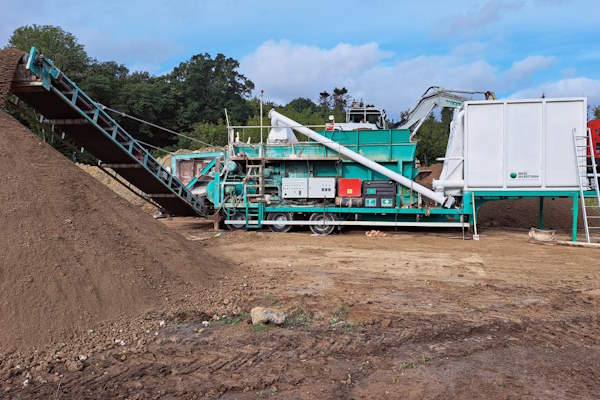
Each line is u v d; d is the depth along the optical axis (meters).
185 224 17.98
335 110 73.81
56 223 5.79
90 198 6.79
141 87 62.16
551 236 12.30
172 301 6.05
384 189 14.11
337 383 3.97
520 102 12.47
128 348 4.68
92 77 55.78
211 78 79.50
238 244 12.18
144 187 14.01
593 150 11.70
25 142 6.77
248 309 6.02
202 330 5.23
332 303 6.31
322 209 14.30
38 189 6.07
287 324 5.48
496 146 12.71
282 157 14.89
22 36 55.72
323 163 15.02
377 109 17.02
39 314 4.70
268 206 14.84
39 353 4.38
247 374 4.15
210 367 4.30
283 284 7.41
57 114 10.81
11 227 5.28
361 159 14.32
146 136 62.53
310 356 4.57
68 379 4.00
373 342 4.92
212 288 6.89
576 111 12.13
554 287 7.31
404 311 6.00
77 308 5.04
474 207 12.88
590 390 3.83
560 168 12.27
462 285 7.45
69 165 7.19
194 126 64.94
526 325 5.48
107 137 11.52
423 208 13.66
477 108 12.79
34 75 9.48
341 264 9.27
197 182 16.88
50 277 5.07
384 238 13.36
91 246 5.88
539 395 3.74
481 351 4.72
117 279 5.73
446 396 3.73
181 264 7.03
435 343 4.94
